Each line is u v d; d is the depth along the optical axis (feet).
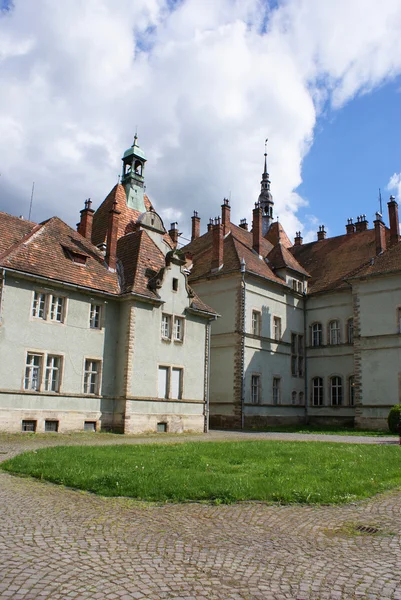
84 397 96.37
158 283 109.19
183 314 115.65
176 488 36.37
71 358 94.89
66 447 62.59
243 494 35.68
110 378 101.65
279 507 33.50
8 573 20.71
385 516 31.53
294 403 156.66
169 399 108.88
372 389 136.87
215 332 144.05
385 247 157.58
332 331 162.40
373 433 114.11
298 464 50.39
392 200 156.25
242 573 21.54
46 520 29.07
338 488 37.99
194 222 191.01
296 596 19.30
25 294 88.94
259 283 148.66
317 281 170.30
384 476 44.62
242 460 52.65
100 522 28.91
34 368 89.86
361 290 144.25
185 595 19.20
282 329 155.84
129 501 34.24
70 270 97.91
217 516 30.89
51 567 21.57
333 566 22.49
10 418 84.28
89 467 44.60
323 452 61.62
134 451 59.26
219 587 20.01
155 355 107.34
